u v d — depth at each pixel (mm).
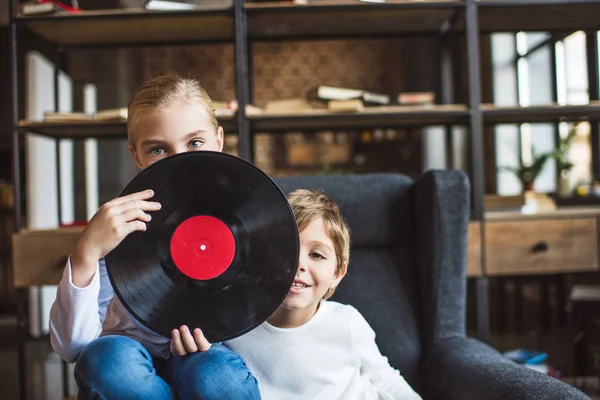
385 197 1603
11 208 5625
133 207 944
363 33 2811
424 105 2539
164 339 1160
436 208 1475
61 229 2459
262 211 969
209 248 966
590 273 3791
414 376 1474
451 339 1461
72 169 5008
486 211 2686
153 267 961
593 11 2570
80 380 944
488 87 5242
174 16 2416
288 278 972
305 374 1246
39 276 2389
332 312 1303
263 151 7676
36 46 2727
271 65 7727
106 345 962
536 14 2605
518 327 4164
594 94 4125
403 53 7277
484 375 1193
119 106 5688
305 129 2797
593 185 3947
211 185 958
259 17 2502
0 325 4914
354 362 1289
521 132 5133
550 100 4965
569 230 2426
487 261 2406
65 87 4949
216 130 1207
